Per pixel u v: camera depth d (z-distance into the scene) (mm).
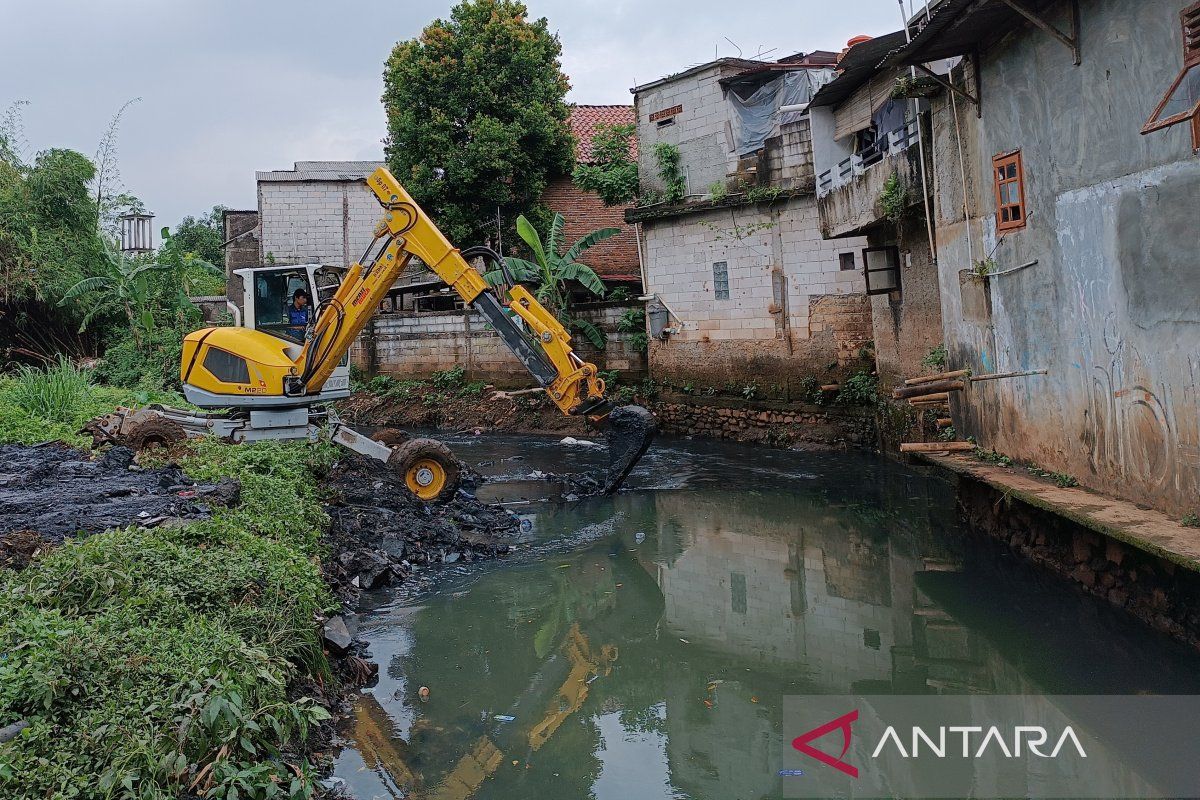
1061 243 8836
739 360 20047
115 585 5590
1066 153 8641
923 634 8320
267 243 29875
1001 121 9977
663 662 7914
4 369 23625
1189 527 6887
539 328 12039
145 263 26016
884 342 16109
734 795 5574
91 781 3922
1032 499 8414
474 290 11961
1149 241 7352
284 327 12797
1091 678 6973
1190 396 6922
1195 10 6551
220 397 12328
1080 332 8625
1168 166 7051
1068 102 8523
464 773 5797
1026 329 9781
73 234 24891
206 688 4664
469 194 25219
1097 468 8430
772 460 17016
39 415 14242
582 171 23156
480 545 11141
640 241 21984
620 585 10039
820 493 13914
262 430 12523
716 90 20438
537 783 5711
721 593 9789
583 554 11133
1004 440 10578
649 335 21891
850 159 15250
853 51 13812
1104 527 7070
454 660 7762
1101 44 7895
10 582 5465
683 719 6762
